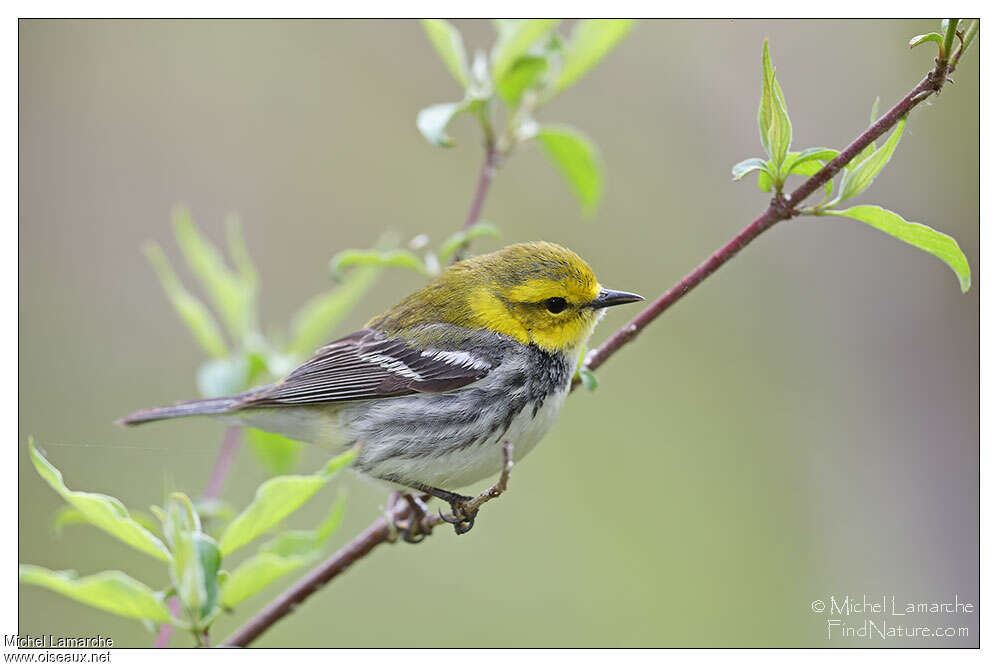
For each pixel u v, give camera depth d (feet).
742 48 47.09
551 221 48.08
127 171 47.42
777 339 46.37
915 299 44.47
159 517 20.72
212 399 29.43
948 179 43.19
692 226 47.24
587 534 42.80
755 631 40.86
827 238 46.11
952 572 41.16
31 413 43.27
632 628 40.78
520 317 28.99
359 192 48.55
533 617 40.68
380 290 47.09
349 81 49.73
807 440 44.45
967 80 42.80
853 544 42.29
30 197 46.34
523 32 28.78
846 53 45.73
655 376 46.19
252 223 47.62
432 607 40.32
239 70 49.26
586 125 48.06
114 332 45.44
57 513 24.18
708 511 43.47
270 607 26.08
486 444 28.84
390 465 28.86
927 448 42.83
